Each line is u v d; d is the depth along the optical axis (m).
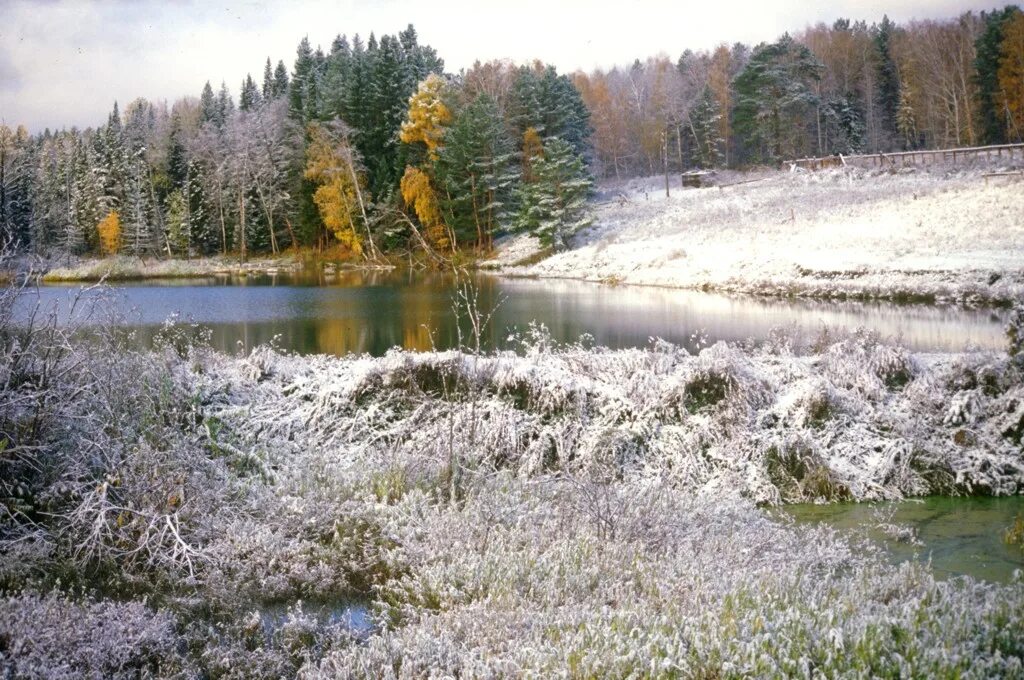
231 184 66.44
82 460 7.65
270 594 6.44
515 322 23.09
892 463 10.11
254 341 19.73
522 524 7.55
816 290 29.53
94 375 8.30
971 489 9.98
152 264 58.56
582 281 40.44
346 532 7.45
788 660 4.42
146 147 73.44
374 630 5.84
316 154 60.09
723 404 10.79
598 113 84.12
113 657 5.11
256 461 9.41
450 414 9.55
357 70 64.81
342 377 11.52
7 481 7.36
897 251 32.44
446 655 5.05
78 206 69.50
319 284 41.69
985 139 71.38
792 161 63.69
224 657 5.27
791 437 10.17
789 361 12.35
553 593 6.04
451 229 53.12
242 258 62.41
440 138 56.41
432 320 24.03
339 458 9.93
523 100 61.81
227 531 7.31
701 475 10.04
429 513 7.85
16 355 7.88
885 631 4.67
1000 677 4.25
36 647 5.01
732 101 83.56
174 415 9.41
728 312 25.03
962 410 10.86
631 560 6.67
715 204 52.81
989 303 25.14
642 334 20.06
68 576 6.53
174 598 6.21
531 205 51.97
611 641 4.85
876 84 85.12
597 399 10.98
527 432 10.45
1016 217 34.66
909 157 55.19
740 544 7.29
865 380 11.50
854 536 8.42
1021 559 7.71
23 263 8.41
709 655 4.61
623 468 10.13
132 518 7.19
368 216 57.97
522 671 4.67
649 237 47.53
